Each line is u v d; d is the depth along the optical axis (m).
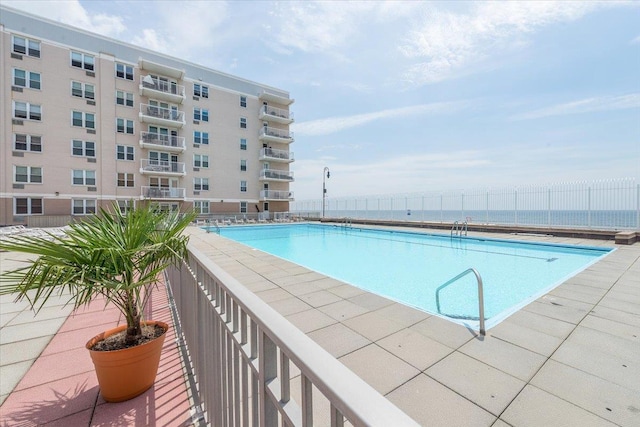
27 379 2.22
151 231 2.06
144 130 22.61
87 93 20.28
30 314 3.60
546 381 2.14
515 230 12.07
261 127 29.84
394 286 6.23
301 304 3.91
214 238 11.68
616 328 3.04
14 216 17.61
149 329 2.27
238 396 1.28
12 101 17.72
